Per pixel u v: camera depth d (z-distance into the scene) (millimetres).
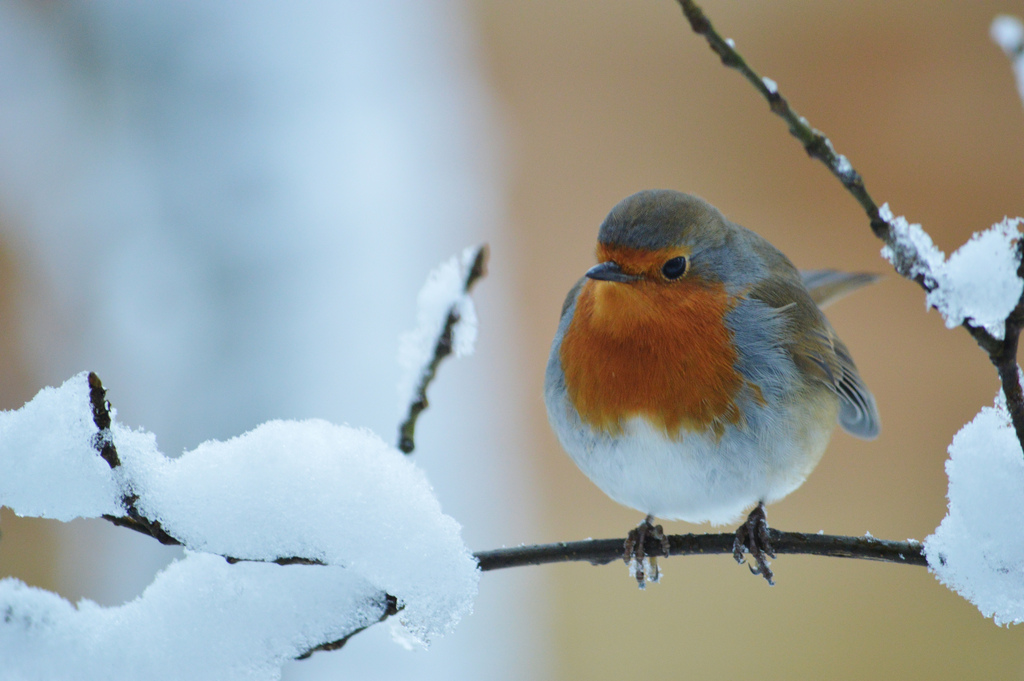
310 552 4855
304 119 10867
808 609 14680
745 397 7184
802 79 18141
